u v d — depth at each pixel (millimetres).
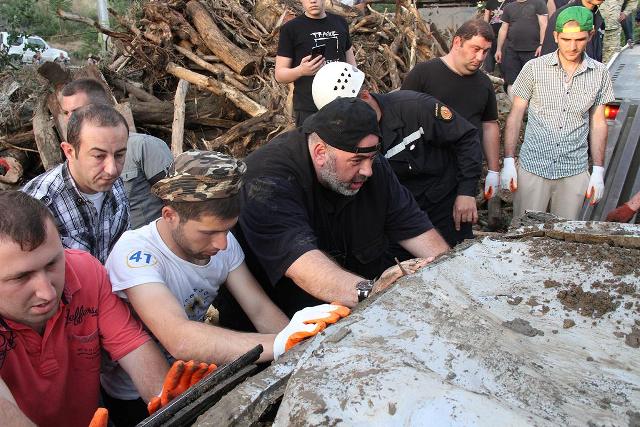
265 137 6051
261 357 1740
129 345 1853
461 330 1417
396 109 3291
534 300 1558
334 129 2213
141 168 3361
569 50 3840
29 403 1714
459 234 3584
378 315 1470
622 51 6680
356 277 2062
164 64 6648
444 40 8391
